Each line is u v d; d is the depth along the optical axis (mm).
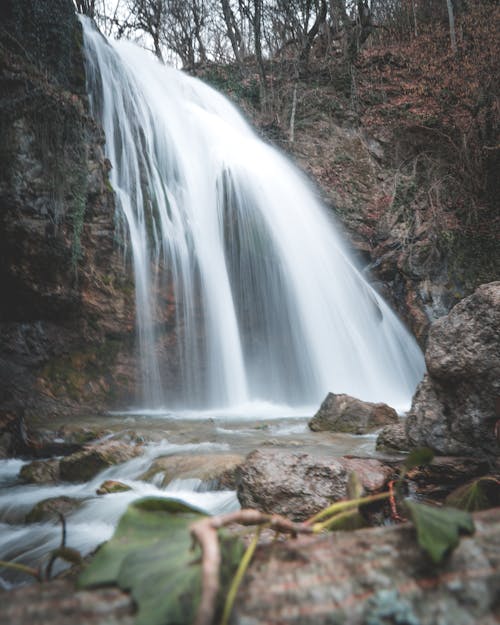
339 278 15484
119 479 5223
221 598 620
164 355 12203
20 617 601
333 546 725
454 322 3926
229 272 13641
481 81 19047
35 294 10508
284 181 16375
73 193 10734
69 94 10820
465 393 3857
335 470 3463
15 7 10789
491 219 17453
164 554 673
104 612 610
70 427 7449
